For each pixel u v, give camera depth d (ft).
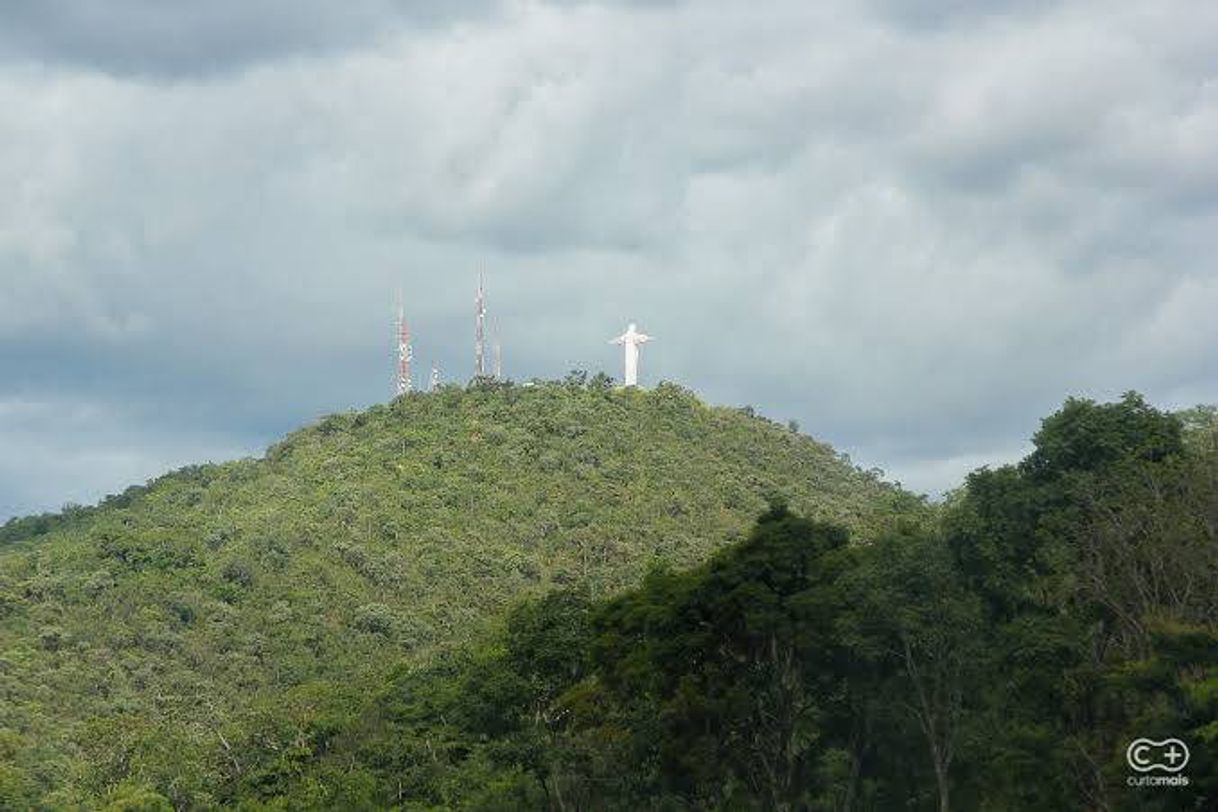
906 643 619.67
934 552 631.56
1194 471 637.30
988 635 636.48
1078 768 597.11
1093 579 631.56
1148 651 599.16
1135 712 602.44
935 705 627.87
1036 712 620.90
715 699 651.25
